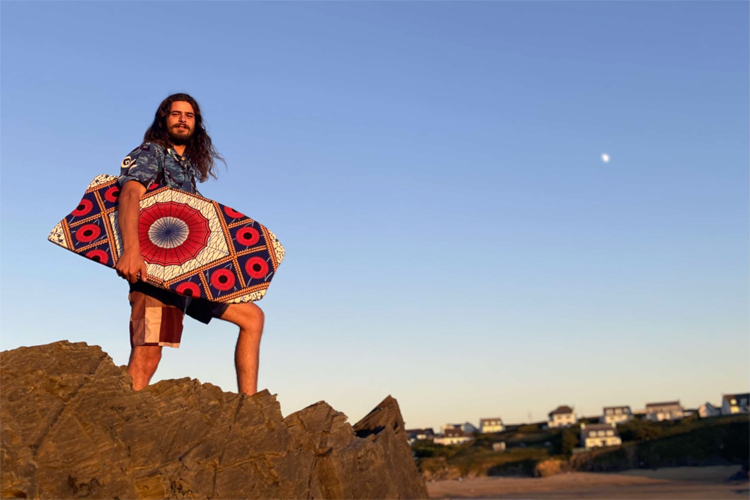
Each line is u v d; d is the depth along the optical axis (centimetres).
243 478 395
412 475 664
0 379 327
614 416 18850
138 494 329
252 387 500
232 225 498
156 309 464
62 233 450
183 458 368
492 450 15362
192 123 522
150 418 367
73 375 352
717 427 13212
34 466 290
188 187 514
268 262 494
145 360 464
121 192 464
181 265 464
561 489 10531
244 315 500
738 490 8544
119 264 433
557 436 16075
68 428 324
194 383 432
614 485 10569
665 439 13450
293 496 425
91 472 316
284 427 461
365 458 519
